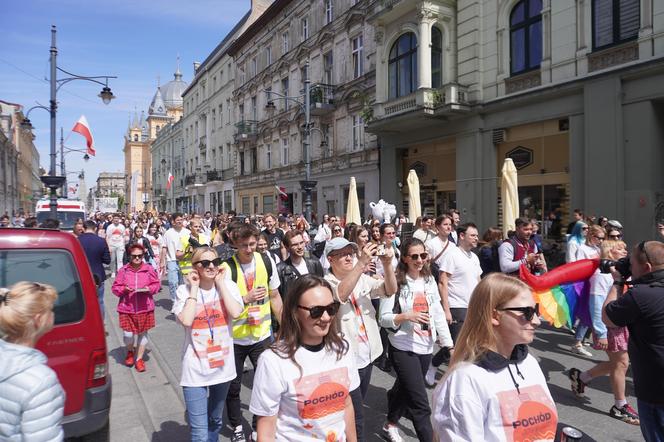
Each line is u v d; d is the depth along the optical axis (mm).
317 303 2248
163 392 5562
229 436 4367
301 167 27547
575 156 12773
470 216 15852
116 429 4543
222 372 3521
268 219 10141
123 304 6395
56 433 2086
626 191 11500
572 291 5008
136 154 99562
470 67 15664
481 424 1756
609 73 11711
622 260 3871
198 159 50781
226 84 40844
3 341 2148
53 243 3676
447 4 16141
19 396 2012
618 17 11727
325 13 24750
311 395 2232
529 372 1893
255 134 33688
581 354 6500
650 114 11109
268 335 4328
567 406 4809
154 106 89750
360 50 21922
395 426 4047
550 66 13312
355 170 22375
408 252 4074
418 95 15984
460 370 1843
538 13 13727
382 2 18719
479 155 15555
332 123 24453
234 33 39312
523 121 14195
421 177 18609
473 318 1927
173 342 7664
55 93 16078
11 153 51062
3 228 3617
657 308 3008
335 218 11414
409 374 3711
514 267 5957
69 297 3613
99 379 3637
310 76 26312
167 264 10258
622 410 4480
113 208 57656
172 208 62438
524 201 14602
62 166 37500
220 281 3598
